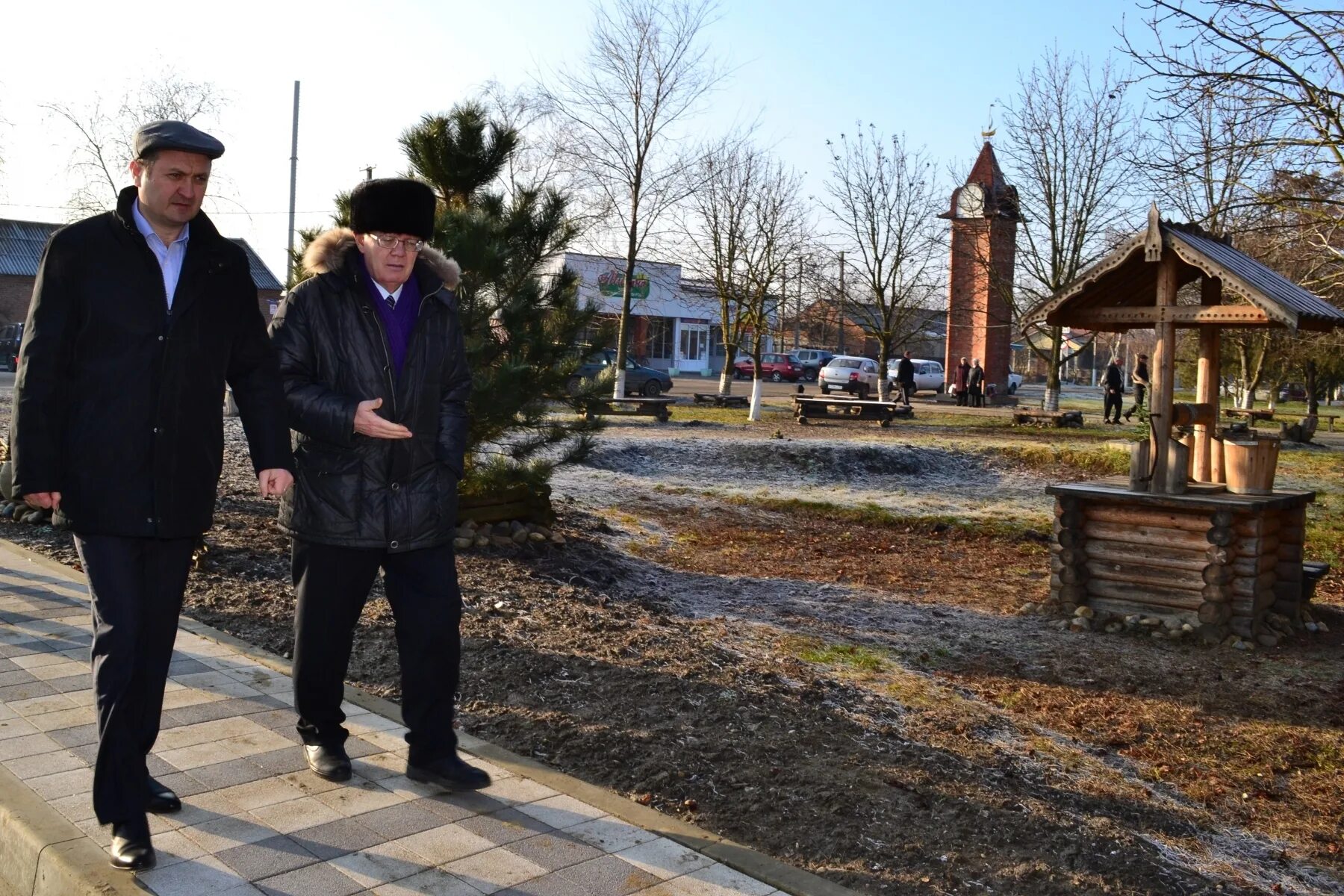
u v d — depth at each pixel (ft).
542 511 30.45
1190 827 15.20
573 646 19.30
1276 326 24.57
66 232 10.43
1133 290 27.32
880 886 11.61
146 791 10.55
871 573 32.22
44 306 10.23
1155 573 25.35
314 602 12.26
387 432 11.59
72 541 24.98
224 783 12.29
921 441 65.92
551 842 11.24
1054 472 57.77
